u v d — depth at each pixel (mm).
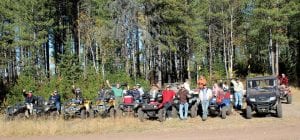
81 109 26391
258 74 54688
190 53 54562
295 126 21594
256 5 49375
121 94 27094
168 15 46531
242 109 27766
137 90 27156
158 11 46469
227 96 25875
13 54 60156
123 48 55125
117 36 44969
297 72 55094
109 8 44812
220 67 58344
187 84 27297
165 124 23609
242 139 17938
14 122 24203
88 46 55344
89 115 26641
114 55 54625
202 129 21828
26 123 23594
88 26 52500
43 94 35031
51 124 23016
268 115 25609
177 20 47406
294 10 47969
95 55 59375
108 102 26891
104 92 27734
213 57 65500
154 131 21703
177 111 25688
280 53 66188
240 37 58219
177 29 48094
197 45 53719
